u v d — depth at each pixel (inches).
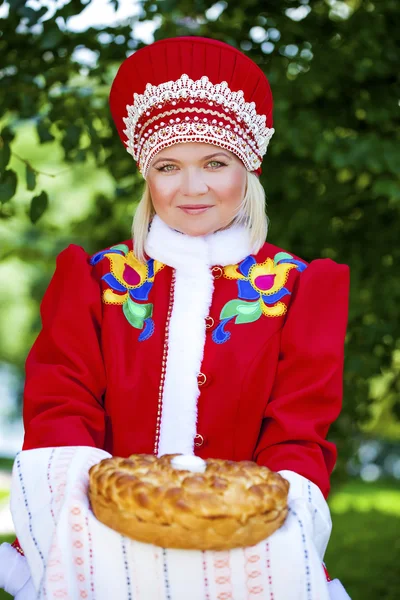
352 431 245.6
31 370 100.4
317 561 79.7
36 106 190.5
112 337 100.8
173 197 99.0
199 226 100.3
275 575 77.9
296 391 98.0
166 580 77.6
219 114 98.1
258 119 102.9
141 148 102.0
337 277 105.2
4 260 299.9
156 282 104.1
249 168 102.8
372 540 326.6
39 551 84.0
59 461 86.9
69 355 99.4
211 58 99.0
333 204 225.9
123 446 97.7
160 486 75.4
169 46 99.3
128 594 78.3
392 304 232.2
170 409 97.3
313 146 193.6
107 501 76.7
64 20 167.6
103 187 453.7
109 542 78.4
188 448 96.3
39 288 297.0
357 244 231.5
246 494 75.3
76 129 186.4
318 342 100.3
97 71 192.7
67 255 105.9
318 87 203.8
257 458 97.6
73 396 97.0
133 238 108.5
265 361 99.9
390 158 188.5
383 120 204.5
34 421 94.6
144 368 99.3
